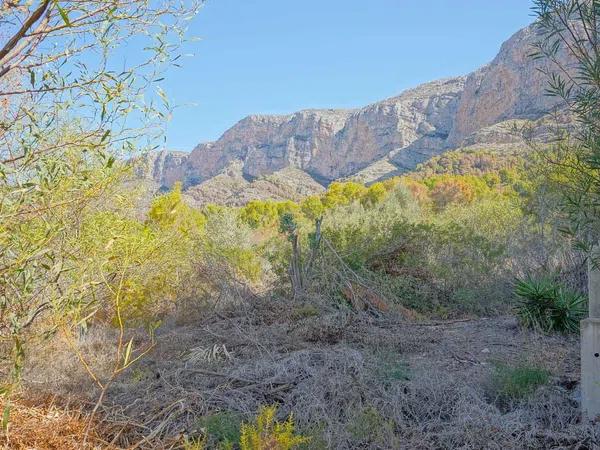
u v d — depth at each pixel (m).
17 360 2.72
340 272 9.14
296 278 9.02
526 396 4.48
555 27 3.07
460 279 10.00
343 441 3.75
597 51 2.93
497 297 9.40
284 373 4.93
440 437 3.82
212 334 6.75
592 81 2.93
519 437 3.81
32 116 2.63
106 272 3.52
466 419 3.98
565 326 7.06
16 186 2.53
